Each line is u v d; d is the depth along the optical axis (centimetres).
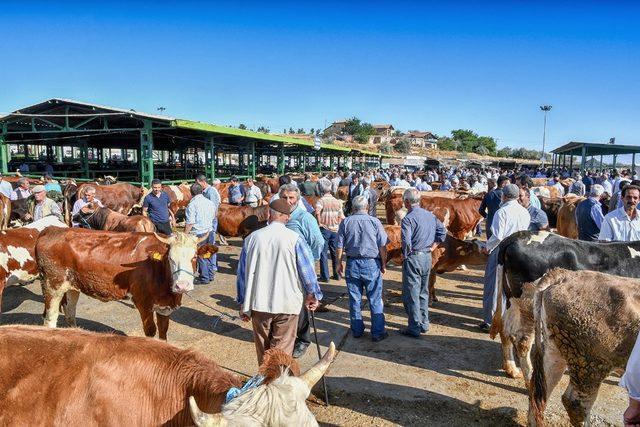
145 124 1728
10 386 261
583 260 502
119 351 271
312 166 4884
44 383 261
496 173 3741
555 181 2381
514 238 528
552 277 427
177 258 536
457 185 2362
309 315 619
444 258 816
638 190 571
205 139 2406
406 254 672
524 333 514
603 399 514
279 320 454
